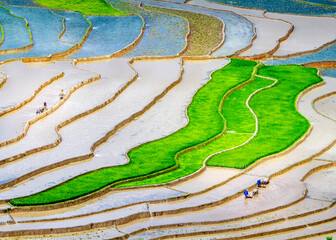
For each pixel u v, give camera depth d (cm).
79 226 3903
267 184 4559
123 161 4775
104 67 6788
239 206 4253
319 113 5803
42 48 7381
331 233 3981
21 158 4747
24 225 3925
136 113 5578
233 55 7381
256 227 3991
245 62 7100
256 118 5588
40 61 6962
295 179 4644
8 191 4312
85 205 4184
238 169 4691
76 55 7288
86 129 5262
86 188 4347
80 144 4994
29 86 6053
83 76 6412
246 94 6169
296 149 5062
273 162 4847
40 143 4944
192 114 5647
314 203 4331
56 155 4803
